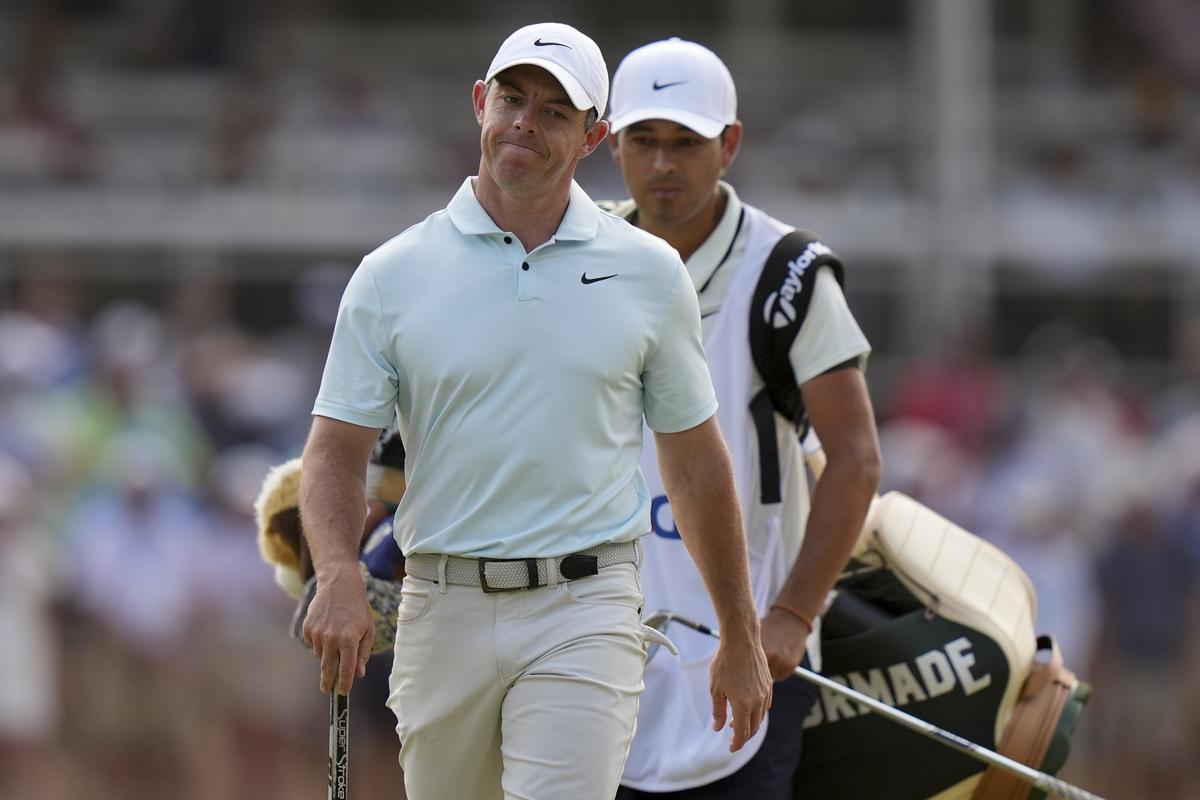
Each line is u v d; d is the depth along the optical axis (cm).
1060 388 5697
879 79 7438
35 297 6094
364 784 3772
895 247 6425
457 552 1412
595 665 1406
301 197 6412
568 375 1405
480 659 1418
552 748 1396
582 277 1419
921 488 4931
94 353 5297
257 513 1836
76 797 4222
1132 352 6506
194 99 6900
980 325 6212
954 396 5469
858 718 1825
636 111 1728
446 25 7425
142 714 4325
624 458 1445
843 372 1717
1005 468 5038
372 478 1781
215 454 4884
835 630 1861
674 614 1680
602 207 1836
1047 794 1823
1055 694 1850
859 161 6944
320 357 5653
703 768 1703
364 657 1376
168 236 6216
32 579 4253
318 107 6838
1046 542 4694
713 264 1742
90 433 4684
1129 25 7562
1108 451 5228
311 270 6328
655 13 7575
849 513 1691
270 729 4394
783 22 7525
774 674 1666
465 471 1410
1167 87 7331
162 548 4338
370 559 1764
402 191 6525
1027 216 6575
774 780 1733
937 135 6525
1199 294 6525
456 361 1400
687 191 1730
